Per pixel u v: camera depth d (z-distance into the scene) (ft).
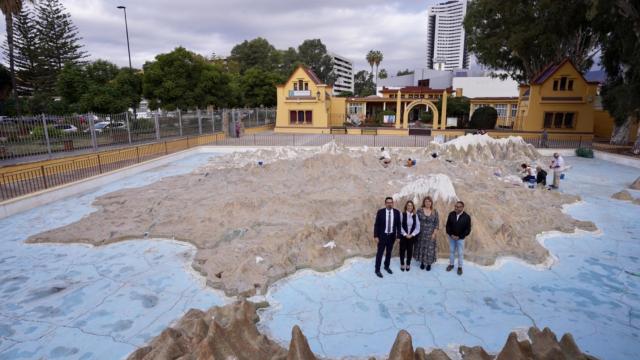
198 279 28.19
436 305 24.84
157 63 114.52
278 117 139.54
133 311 24.17
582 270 29.60
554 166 55.06
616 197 50.19
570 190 54.90
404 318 23.45
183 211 40.96
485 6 108.17
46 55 136.05
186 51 115.34
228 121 119.55
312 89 135.23
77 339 21.49
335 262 29.84
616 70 93.81
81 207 46.62
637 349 20.58
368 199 38.88
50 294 26.18
